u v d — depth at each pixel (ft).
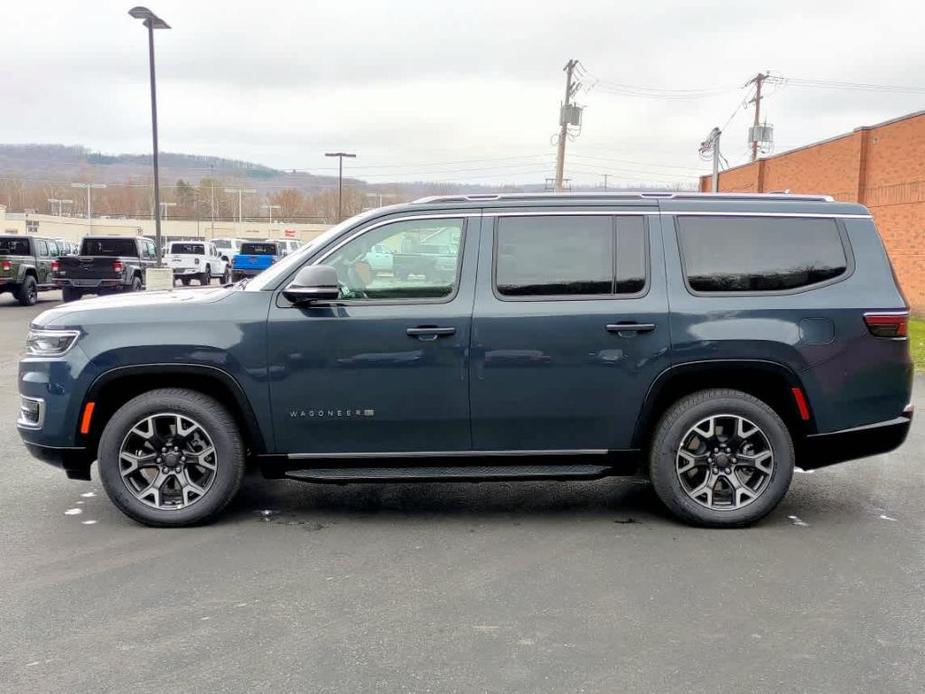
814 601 12.87
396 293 16.07
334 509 17.79
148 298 17.04
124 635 11.64
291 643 11.41
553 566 14.38
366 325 15.80
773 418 16.12
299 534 16.06
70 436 16.03
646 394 16.08
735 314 16.02
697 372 16.14
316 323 15.81
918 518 17.21
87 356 15.83
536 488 19.60
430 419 16.03
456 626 11.96
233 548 15.23
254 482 19.99
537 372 15.94
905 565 14.44
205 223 374.22
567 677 10.51
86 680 10.39
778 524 16.79
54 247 81.00
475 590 13.30
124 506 16.20
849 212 16.69
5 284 70.13
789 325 16.02
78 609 12.49
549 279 16.12
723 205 16.58
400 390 15.90
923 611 12.51
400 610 12.51
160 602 12.77
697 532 16.28
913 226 64.69
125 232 368.68
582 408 16.08
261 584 13.51
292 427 16.02
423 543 15.57
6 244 75.15
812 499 18.61
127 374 15.90
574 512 17.63
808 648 11.31
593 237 16.25
